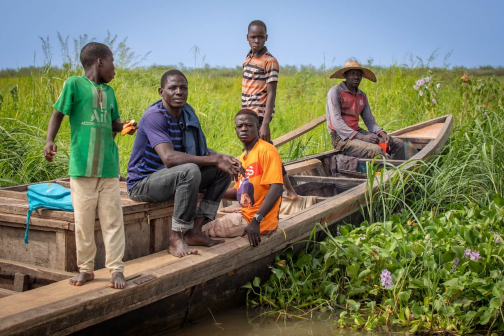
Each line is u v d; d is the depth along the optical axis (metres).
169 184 3.75
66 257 3.53
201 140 4.21
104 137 3.17
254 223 4.00
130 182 4.00
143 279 3.22
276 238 4.27
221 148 8.70
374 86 12.36
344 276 4.37
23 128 6.88
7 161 6.38
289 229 4.37
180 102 3.89
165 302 3.48
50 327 2.74
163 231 4.10
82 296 2.94
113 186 3.21
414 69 12.62
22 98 8.08
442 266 4.20
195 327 3.77
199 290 3.73
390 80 12.60
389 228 4.59
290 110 11.38
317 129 10.44
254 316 4.01
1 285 3.72
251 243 3.98
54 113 3.10
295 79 13.59
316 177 6.04
